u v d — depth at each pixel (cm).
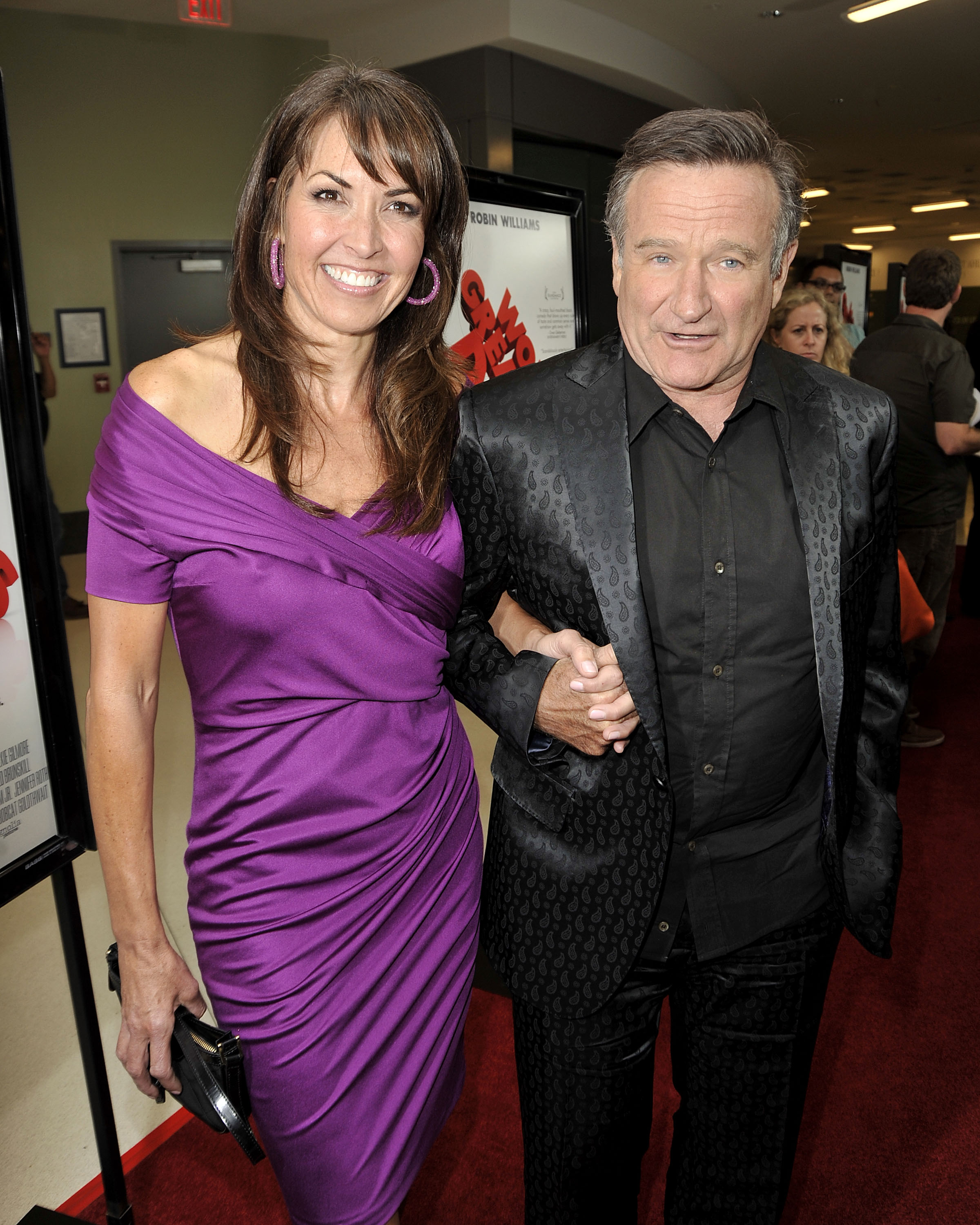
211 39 768
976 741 389
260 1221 167
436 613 117
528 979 118
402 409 115
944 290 354
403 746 117
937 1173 176
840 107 999
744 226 98
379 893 118
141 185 785
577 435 109
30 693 129
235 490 105
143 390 104
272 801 111
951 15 710
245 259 110
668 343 103
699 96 830
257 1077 116
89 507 106
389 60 696
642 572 110
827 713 107
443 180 115
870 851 125
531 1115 125
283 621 107
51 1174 179
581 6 668
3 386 122
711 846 116
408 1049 124
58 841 134
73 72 747
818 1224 165
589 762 116
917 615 263
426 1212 169
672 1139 184
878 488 115
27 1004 232
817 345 286
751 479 110
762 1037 122
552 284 257
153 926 112
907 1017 221
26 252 767
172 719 435
